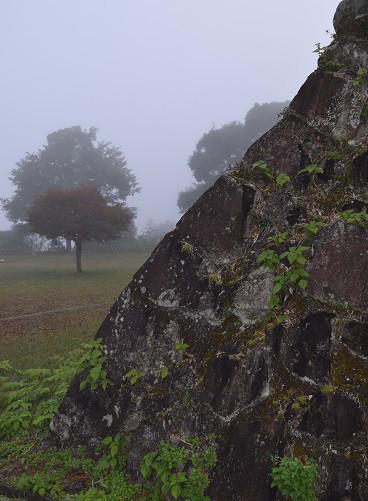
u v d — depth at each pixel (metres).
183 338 4.11
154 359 4.18
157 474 3.82
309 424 3.57
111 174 73.38
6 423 4.91
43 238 62.50
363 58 3.92
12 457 4.45
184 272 4.19
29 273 30.97
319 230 3.79
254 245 4.01
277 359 3.75
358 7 3.94
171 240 4.27
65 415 4.45
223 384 3.88
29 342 9.72
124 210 34.94
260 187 4.07
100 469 4.10
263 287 3.90
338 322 3.63
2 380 6.60
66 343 9.41
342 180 3.86
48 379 6.19
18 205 70.56
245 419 3.74
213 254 4.13
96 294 18.61
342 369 3.56
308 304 3.73
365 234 3.67
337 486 3.46
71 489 3.94
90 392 4.36
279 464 3.55
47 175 73.38
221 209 4.14
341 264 3.69
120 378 4.26
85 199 32.81
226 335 3.95
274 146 4.10
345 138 3.88
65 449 4.43
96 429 4.30
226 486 3.68
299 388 3.65
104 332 4.40
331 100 3.95
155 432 4.06
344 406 3.52
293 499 3.39
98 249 56.50
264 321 3.85
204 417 3.89
